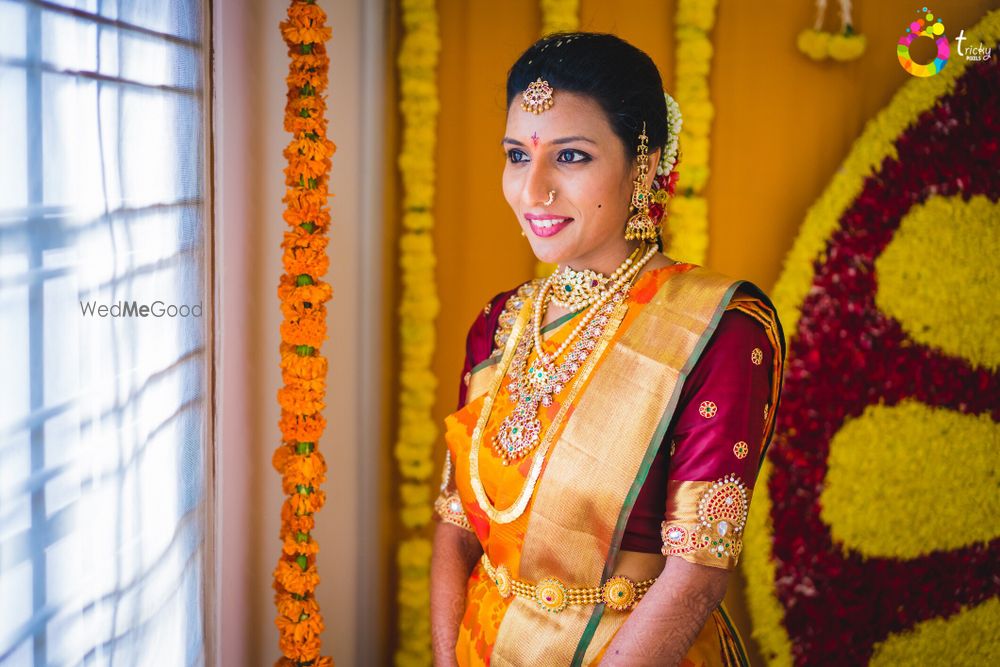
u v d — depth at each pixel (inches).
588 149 49.7
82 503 41.7
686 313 50.4
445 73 85.0
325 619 85.5
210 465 60.7
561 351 53.6
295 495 68.4
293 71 66.3
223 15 65.7
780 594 88.2
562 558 50.2
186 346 55.2
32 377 37.6
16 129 36.1
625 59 50.8
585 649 49.6
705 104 85.0
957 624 88.3
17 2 36.0
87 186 41.6
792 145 85.5
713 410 47.7
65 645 40.3
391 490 87.5
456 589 58.0
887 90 85.0
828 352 86.5
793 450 87.2
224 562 69.0
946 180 85.5
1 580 35.8
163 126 50.9
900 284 86.1
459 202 86.0
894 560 88.0
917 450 87.0
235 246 69.0
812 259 86.2
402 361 86.7
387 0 84.0
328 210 68.4
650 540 50.4
